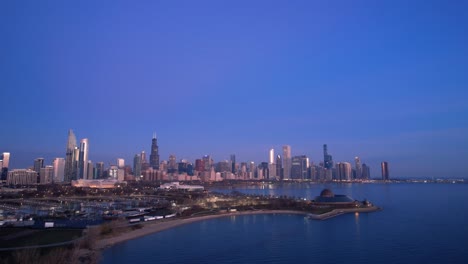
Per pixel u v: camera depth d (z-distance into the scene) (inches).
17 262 6579.7
